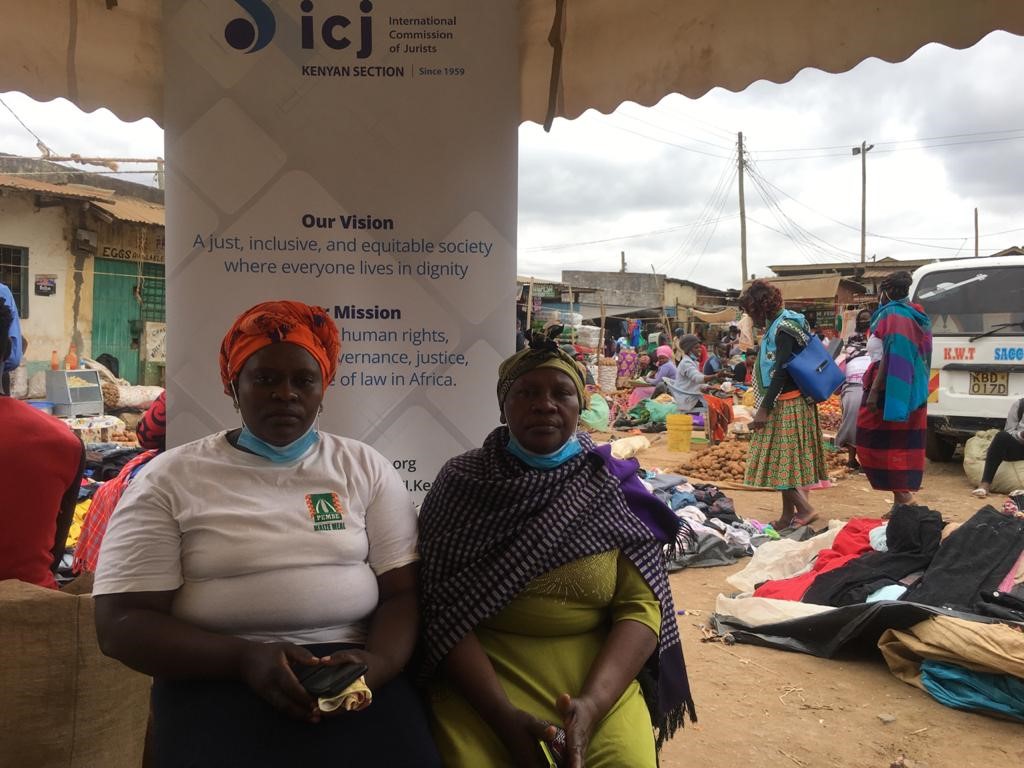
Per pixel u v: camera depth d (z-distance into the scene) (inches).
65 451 96.4
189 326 112.0
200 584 76.1
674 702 90.9
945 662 146.7
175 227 110.9
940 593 163.5
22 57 108.6
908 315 250.1
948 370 359.6
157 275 613.0
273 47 110.0
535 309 1031.6
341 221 113.3
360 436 116.2
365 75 111.7
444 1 111.7
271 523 77.1
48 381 462.0
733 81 112.2
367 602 81.4
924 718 138.6
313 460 82.6
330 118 111.7
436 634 83.3
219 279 111.9
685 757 125.0
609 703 79.7
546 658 86.4
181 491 76.9
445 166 113.8
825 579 182.1
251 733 68.9
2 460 91.2
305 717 68.6
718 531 249.3
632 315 1419.8
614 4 114.5
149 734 99.7
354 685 69.4
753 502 322.0
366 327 115.0
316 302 113.8
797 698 146.2
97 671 90.0
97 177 626.5
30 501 93.0
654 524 95.9
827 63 107.1
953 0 98.3
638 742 81.8
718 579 219.5
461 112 113.3
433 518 88.4
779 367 247.4
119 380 542.6
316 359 81.3
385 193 113.5
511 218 115.4
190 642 71.7
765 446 256.2
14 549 93.0
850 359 364.2
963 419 356.8
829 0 104.2
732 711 140.8
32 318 534.9
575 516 87.2
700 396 502.3
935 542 180.2
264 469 79.7
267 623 76.2
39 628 87.3
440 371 116.6
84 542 119.0
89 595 90.0
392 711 75.3
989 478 325.1
